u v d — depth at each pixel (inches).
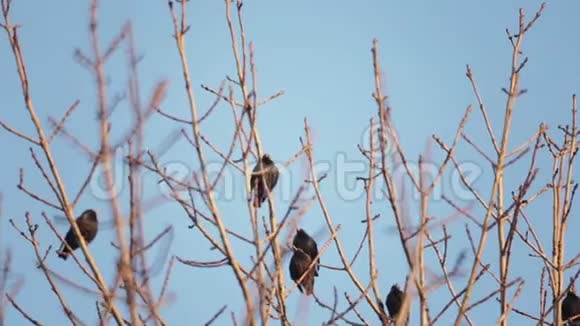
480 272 481.7
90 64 432.8
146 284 424.5
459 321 458.6
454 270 483.5
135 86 435.8
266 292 489.1
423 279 464.8
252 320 428.8
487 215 484.1
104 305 442.3
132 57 438.6
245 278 446.9
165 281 433.1
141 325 421.7
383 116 491.8
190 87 481.1
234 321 448.8
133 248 422.0
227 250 451.8
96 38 434.6
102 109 429.4
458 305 493.0
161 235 428.5
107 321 425.4
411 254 465.7
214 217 458.6
